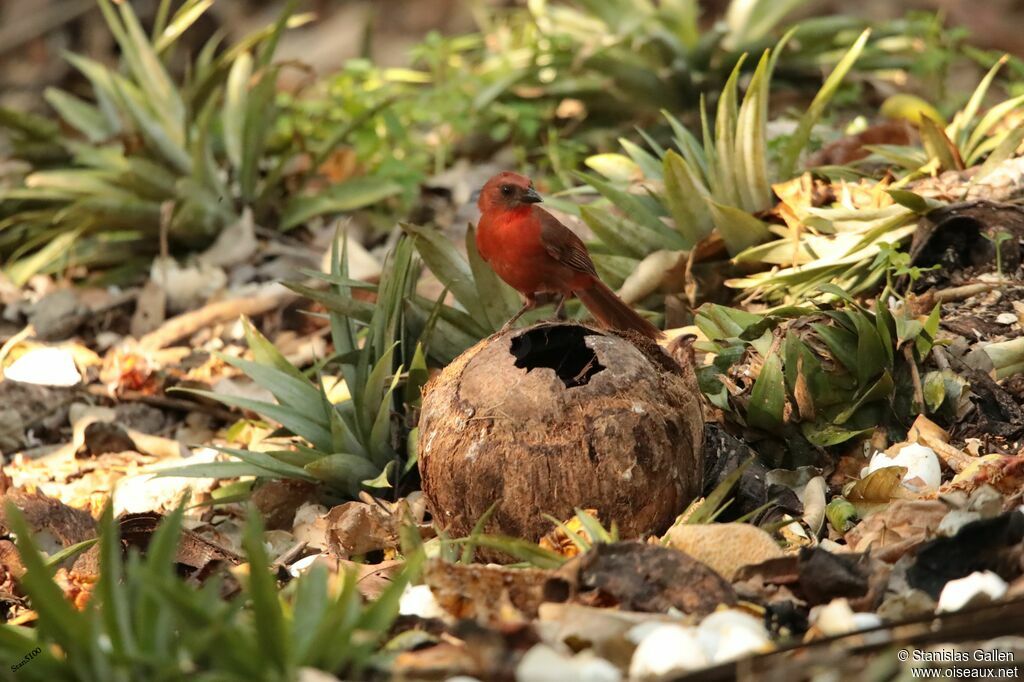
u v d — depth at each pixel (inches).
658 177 485.1
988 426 338.3
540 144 663.8
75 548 288.5
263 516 358.9
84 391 475.2
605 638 220.8
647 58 651.5
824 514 310.3
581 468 278.1
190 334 513.3
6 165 702.5
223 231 576.4
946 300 389.4
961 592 232.2
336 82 688.4
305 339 499.8
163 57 636.1
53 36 1026.1
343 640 212.7
